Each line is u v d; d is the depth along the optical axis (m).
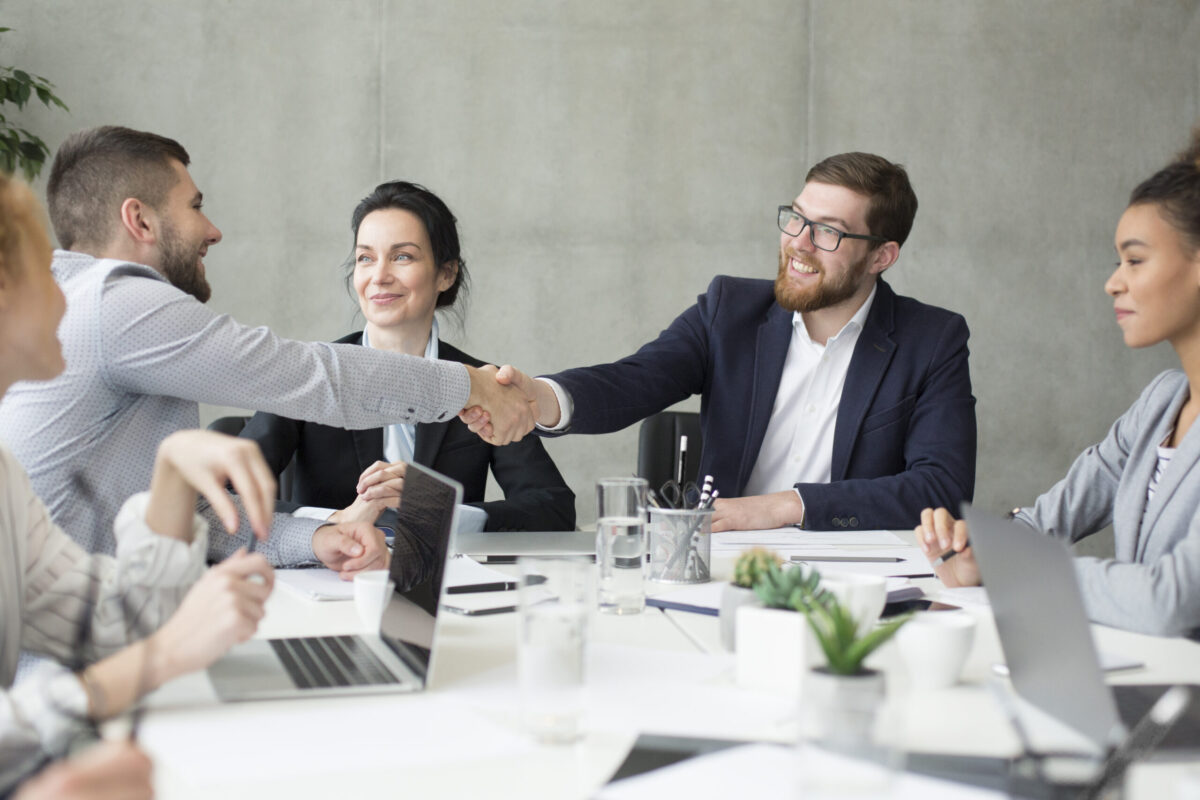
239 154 4.51
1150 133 4.96
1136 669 1.08
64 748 0.80
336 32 4.55
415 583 1.10
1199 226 1.44
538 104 4.66
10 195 1.00
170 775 0.78
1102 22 4.93
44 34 4.35
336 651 1.13
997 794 0.73
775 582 1.03
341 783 0.76
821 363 2.46
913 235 4.87
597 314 4.72
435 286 2.63
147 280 1.67
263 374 1.68
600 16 4.68
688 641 1.21
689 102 4.73
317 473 2.43
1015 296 4.93
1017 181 4.91
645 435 2.79
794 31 4.77
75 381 1.60
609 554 1.37
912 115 4.84
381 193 2.60
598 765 0.80
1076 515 1.82
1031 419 4.96
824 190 2.38
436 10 4.60
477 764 0.80
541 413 2.24
